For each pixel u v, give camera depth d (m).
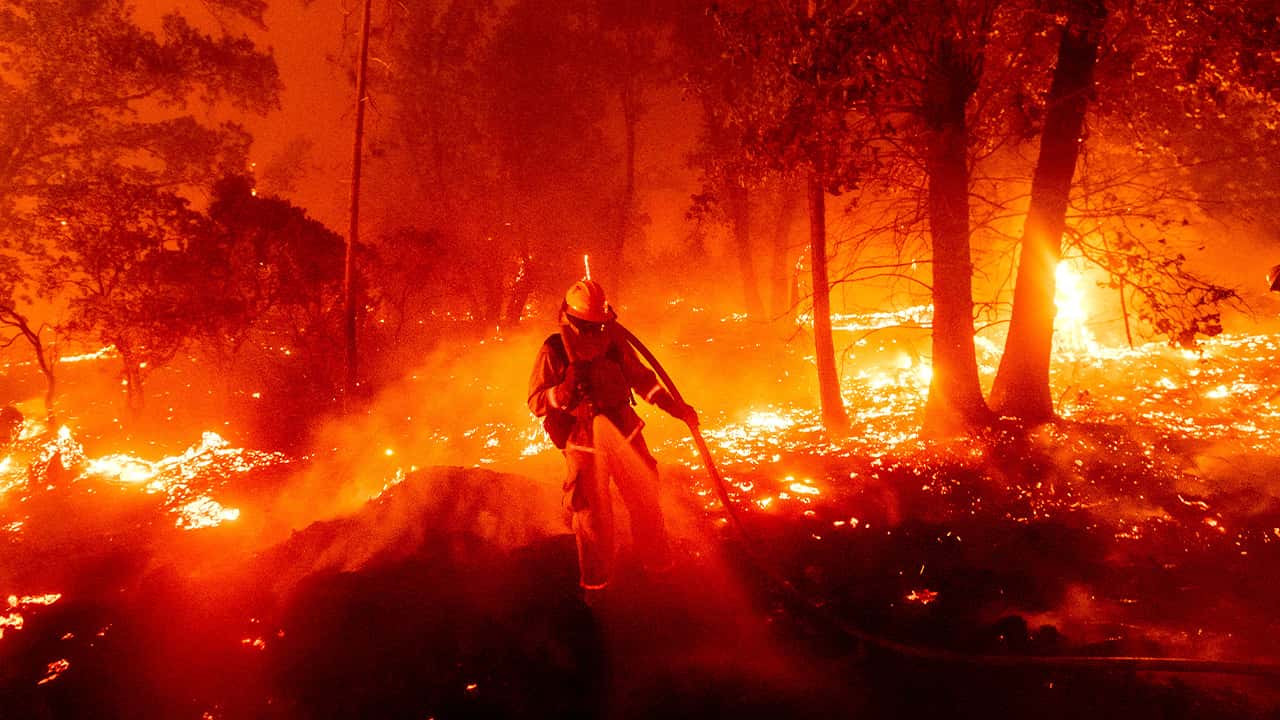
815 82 8.52
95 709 4.05
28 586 6.49
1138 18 9.08
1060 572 5.29
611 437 5.07
